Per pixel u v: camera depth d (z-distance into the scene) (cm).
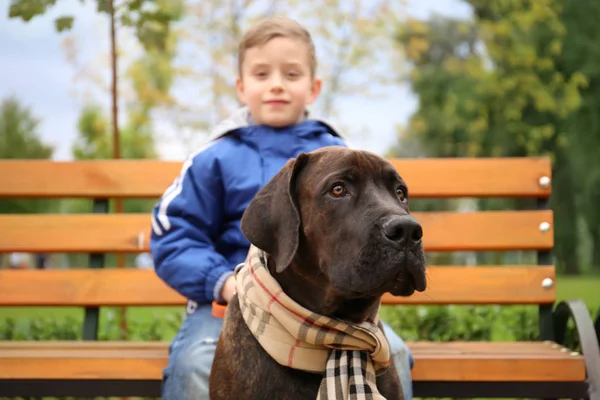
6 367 300
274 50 327
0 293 366
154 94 914
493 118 2167
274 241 231
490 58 1727
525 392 306
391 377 250
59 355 303
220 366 248
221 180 318
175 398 277
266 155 321
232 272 298
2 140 3638
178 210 312
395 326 431
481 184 375
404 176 375
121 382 303
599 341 332
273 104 325
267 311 236
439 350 328
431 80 2384
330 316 238
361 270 208
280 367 237
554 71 2081
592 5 2206
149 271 367
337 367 232
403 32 1055
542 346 341
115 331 449
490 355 308
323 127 336
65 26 472
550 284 361
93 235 374
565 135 2208
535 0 1470
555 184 2359
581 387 302
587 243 3042
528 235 370
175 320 460
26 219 374
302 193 232
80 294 366
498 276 363
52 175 379
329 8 925
